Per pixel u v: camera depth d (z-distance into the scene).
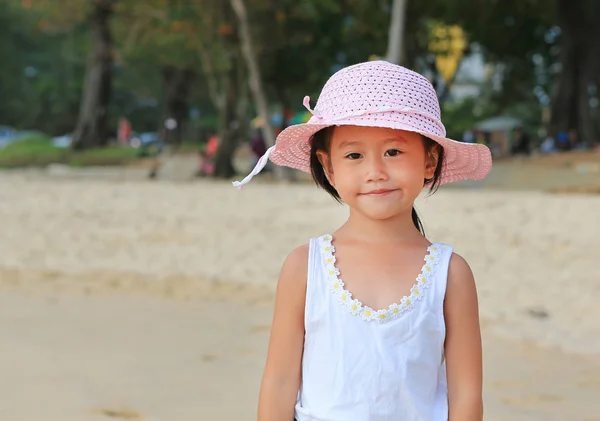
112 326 5.70
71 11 25.92
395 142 2.22
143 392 4.28
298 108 37.94
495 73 40.72
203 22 21.09
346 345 2.19
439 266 2.27
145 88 52.06
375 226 2.29
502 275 7.37
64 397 4.17
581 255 8.23
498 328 5.73
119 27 25.53
